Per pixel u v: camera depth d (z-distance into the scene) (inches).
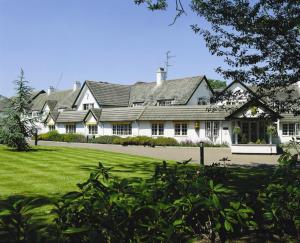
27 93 952.9
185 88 1825.8
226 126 1488.7
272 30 418.9
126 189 130.6
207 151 1208.8
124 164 677.9
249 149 1127.6
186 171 161.3
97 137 1768.0
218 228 127.9
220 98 502.0
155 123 1653.5
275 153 1112.2
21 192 396.2
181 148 1368.1
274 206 149.2
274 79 454.9
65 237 117.1
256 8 420.8
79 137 1825.8
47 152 906.1
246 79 465.1
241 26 429.7
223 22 441.1
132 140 1574.8
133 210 117.9
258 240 159.6
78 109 2154.3
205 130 1534.2
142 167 634.2
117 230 115.7
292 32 422.6
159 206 121.3
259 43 438.6
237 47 447.8
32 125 970.1
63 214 119.6
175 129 1604.3
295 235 157.8
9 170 572.1
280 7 418.9
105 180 132.1
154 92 1966.0
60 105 2327.8
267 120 501.4
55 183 455.5
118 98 2084.2
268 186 160.4
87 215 118.3
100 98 2014.0
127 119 1710.1
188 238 126.0
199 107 1550.2
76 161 713.6
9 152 888.3
